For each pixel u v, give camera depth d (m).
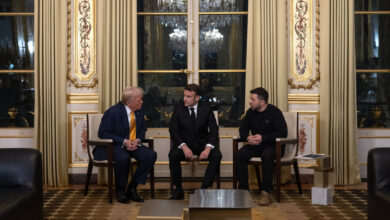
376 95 4.89
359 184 4.74
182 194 4.06
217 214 2.31
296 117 4.29
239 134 4.57
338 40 4.65
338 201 3.98
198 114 4.26
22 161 2.96
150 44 4.89
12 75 4.89
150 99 4.90
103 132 4.09
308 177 4.84
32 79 4.88
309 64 4.79
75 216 3.47
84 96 4.79
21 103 4.89
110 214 3.54
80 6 4.78
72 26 4.78
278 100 4.68
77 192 4.41
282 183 4.71
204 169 4.87
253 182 4.78
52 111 4.67
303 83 4.79
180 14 4.88
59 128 4.70
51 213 3.56
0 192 2.77
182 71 4.86
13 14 4.86
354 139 4.70
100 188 4.61
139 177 4.02
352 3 4.64
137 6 4.88
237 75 4.88
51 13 4.66
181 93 4.90
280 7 4.67
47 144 4.68
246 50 4.80
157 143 4.90
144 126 4.29
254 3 4.71
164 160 4.91
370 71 4.87
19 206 2.61
